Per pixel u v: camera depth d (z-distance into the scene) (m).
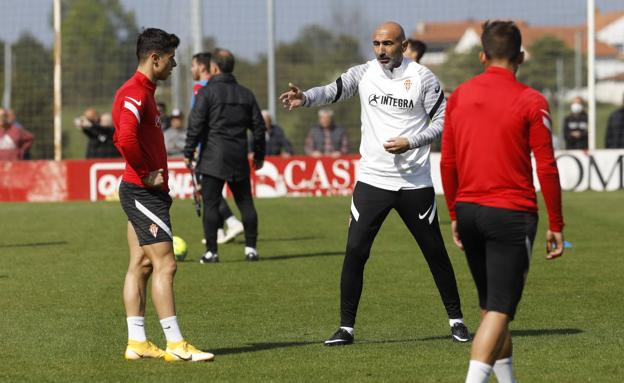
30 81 81.62
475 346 18.19
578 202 61.19
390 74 24.89
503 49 18.97
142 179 22.45
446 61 87.94
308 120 84.19
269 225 52.19
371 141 25.06
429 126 24.72
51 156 81.50
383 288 32.97
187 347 22.92
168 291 22.78
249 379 21.20
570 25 72.62
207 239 39.19
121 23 80.25
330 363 22.64
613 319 27.72
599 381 20.89
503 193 18.53
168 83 78.62
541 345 24.42
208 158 38.72
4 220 55.31
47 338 25.58
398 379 21.11
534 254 40.72
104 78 78.81
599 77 97.38
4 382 21.03
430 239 25.11
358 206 24.98
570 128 72.38
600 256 39.97
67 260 40.00
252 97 39.31
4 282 34.56
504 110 18.58
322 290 32.75
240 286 33.59
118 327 26.92
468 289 32.97
